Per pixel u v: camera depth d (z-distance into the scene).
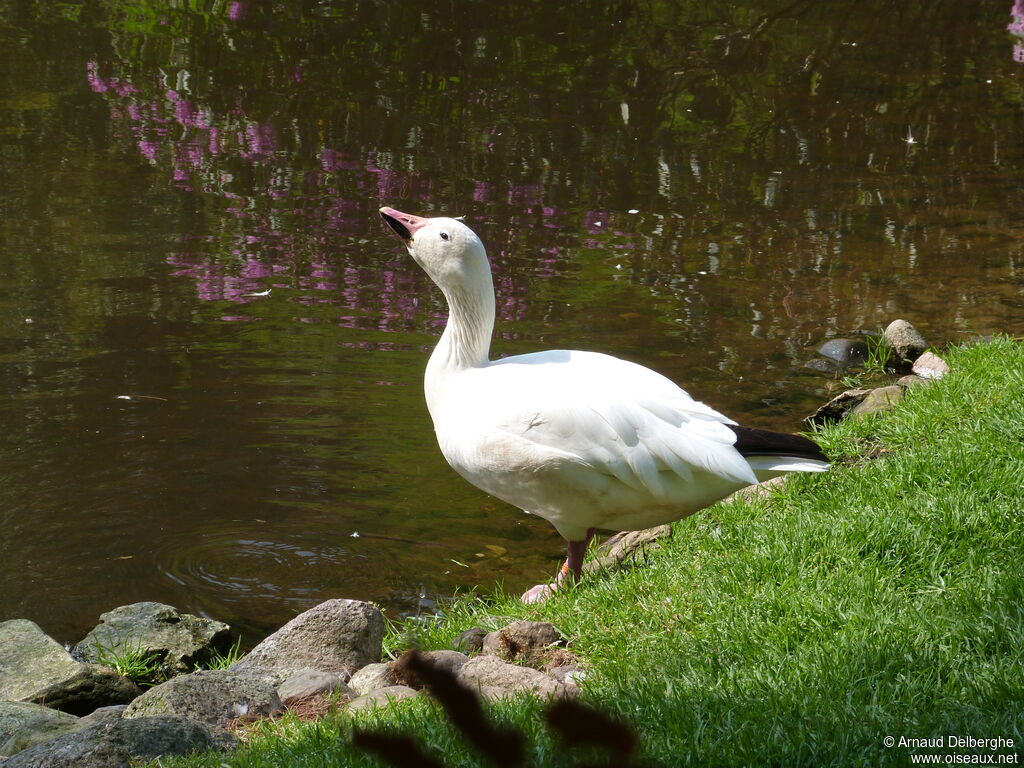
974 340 12.49
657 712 5.39
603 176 19.52
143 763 5.38
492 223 17.31
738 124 22.50
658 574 7.34
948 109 23.70
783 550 7.11
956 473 7.86
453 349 8.10
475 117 22.14
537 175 19.39
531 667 6.45
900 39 28.47
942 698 5.35
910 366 12.84
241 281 14.78
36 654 7.18
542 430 7.28
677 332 13.85
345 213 17.38
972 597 6.21
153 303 14.02
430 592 8.57
